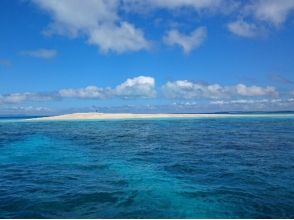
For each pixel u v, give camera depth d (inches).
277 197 461.1
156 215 387.5
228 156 855.1
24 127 2089.1
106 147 1079.0
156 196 465.4
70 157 863.7
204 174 621.3
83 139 1341.0
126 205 426.3
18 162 791.7
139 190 499.2
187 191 491.2
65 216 389.4
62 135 1519.4
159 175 613.9
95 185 537.0
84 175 622.5
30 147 1095.0
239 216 384.8
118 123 2388.0
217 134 1499.8
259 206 421.1
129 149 1019.9
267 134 1478.8
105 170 671.8
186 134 1520.7
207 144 1130.7
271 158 815.1
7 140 1314.0
